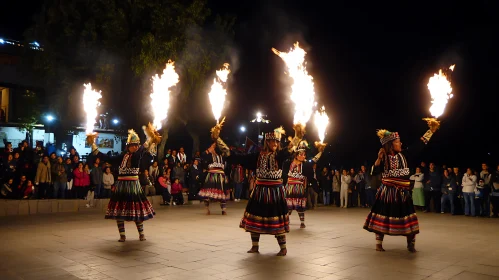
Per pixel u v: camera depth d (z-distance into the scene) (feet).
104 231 25.77
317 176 52.31
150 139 22.27
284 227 18.47
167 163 48.73
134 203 21.76
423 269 15.92
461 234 25.55
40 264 16.78
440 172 43.88
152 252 19.17
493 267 16.25
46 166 39.47
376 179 46.75
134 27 50.39
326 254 18.80
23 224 29.22
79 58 49.60
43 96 70.28
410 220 18.95
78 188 41.01
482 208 39.52
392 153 19.45
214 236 23.85
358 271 15.58
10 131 73.36
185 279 14.49
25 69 55.77
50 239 22.77
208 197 35.83
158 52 47.85
